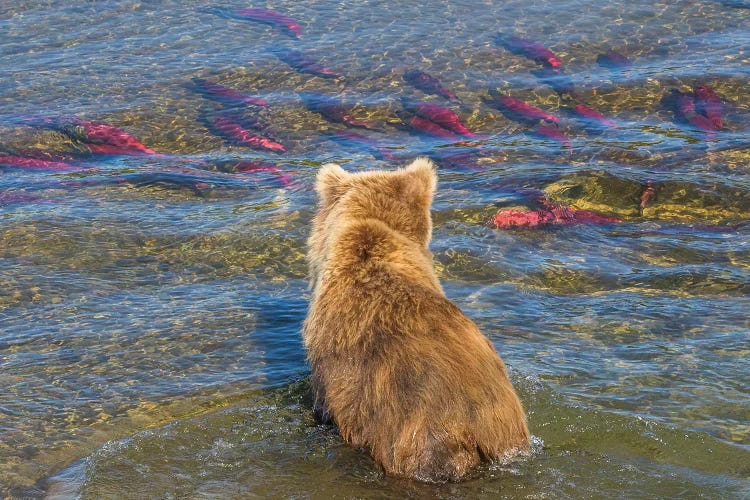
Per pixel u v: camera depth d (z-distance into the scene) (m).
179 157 19.38
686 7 26.94
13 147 19.47
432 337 8.47
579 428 9.74
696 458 9.21
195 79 22.91
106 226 15.94
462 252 14.86
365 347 8.70
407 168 10.70
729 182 17.20
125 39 25.33
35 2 28.06
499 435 8.41
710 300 13.18
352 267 9.27
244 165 18.92
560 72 23.08
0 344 12.13
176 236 15.59
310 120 20.98
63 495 8.91
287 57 24.12
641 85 22.14
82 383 11.20
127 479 9.02
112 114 21.06
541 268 14.39
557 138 19.83
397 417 8.32
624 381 10.94
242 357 11.82
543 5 27.45
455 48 24.47
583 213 16.36
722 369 11.17
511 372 11.05
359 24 26.28
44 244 15.20
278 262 14.72
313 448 9.21
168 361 11.73
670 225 15.95
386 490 8.38
